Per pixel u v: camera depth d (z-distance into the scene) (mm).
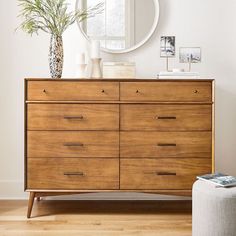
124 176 2695
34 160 2688
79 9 3160
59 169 2689
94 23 3176
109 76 2939
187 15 3170
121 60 3189
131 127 2689
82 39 3168
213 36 3170
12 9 3137
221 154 3205
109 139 2688
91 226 2539
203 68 3186
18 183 3203
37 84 2670
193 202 2234
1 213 2812
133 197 3203
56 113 2676
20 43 3150
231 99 3191
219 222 2094
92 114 2682
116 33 3182
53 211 2863
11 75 3166
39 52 3160
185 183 2705
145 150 2693
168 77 2865
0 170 3201
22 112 3184
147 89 2682
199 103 2689
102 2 3170
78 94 2674
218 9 3158
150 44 3186
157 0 3150
